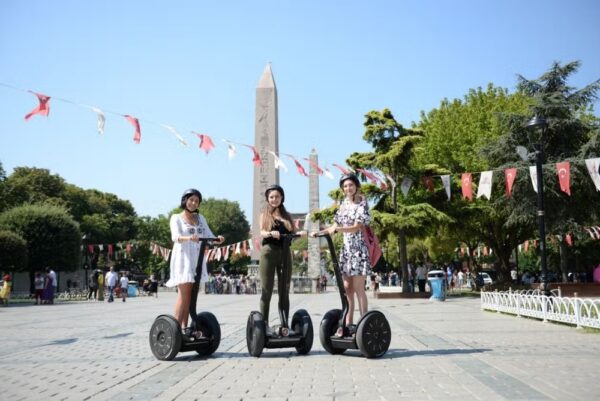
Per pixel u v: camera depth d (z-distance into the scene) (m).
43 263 42.38
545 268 13.78
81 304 28.83
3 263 37.19
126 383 5.68
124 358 7.55
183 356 7.57
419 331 10.65
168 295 46.59
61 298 39.00
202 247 7.50
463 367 6.23
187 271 7.55
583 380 5.42
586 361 6.61
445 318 14.12
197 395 5.00
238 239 78.81
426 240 37.62
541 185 14.08
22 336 11.05
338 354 7.44
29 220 42.16
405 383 5.37
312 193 44.62
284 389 5.17
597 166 14.18
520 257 57.72
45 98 10.05
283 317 7.38
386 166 28.31
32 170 58.81
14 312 21.14
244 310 19.39
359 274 7.45
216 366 6.61
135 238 70.75
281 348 8.20
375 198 30.22
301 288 43.72
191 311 7.49
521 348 7.87
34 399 4.99
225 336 10.26
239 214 80.38
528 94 25.80
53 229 42.78
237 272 77.56
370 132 28.73
